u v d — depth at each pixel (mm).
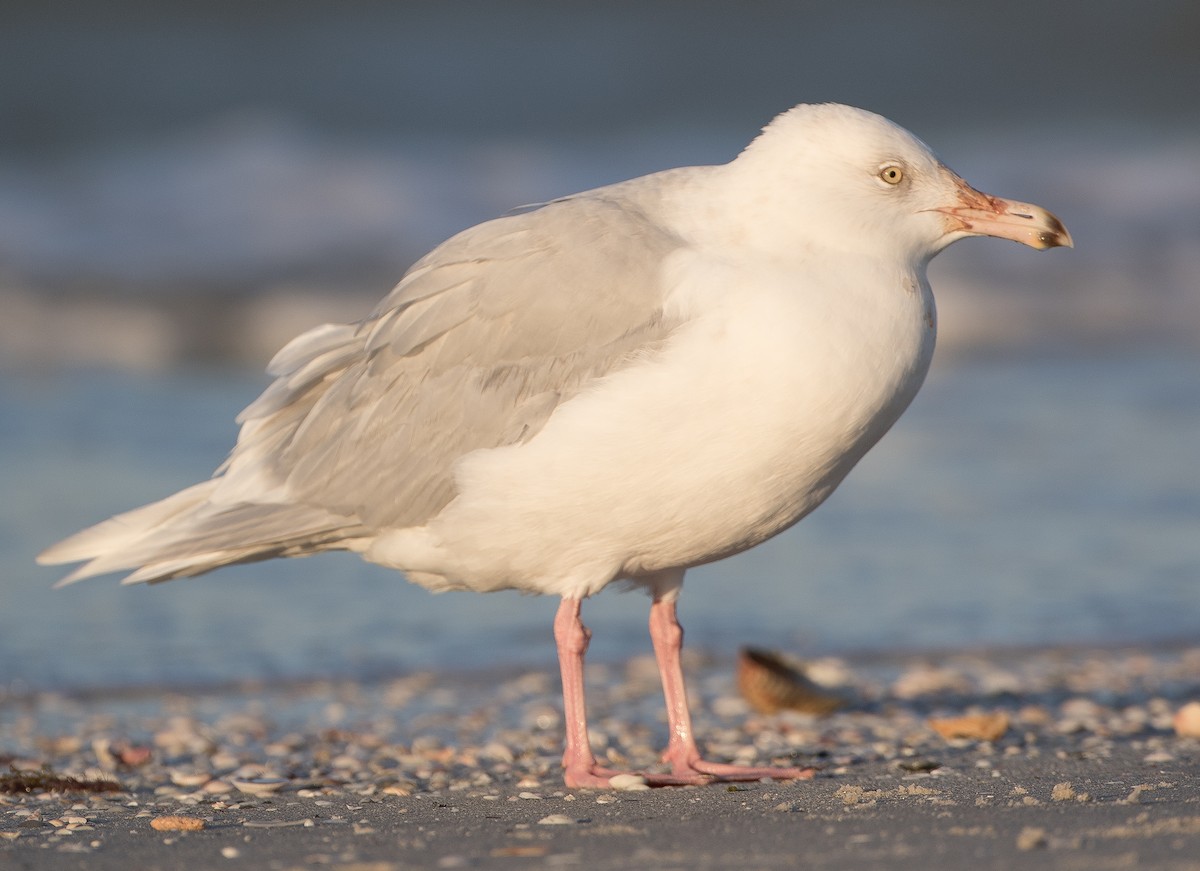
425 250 26578
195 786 8875
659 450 7953
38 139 36125
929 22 44688
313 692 11578
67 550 8961
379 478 8578
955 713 10906
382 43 42188
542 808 7898
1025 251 27000
